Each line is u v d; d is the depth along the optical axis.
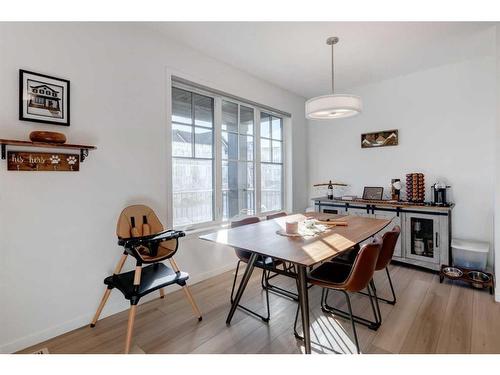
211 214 3.16
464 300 2.35
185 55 2.72
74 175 1.98
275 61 3.10
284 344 1.77
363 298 2.43
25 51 1.76
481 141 3.03
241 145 3.54
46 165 1.82
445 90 3.25
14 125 1.72
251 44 2.70
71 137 1.96
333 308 2.24
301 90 4.17
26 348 1.76
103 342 1.81
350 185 4.18
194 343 1.79
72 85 1.96
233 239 1.91
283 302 2.40
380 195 3.70
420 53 2.91
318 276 1.86
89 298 2.07
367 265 1.63
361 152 4.04
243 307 2.27
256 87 3.60
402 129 3.61
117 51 2.21
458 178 3.19
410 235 3.16
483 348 1.67
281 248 1.67
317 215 2.96
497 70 2.32
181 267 2.71
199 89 2.95
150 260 1.96
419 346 1.71
